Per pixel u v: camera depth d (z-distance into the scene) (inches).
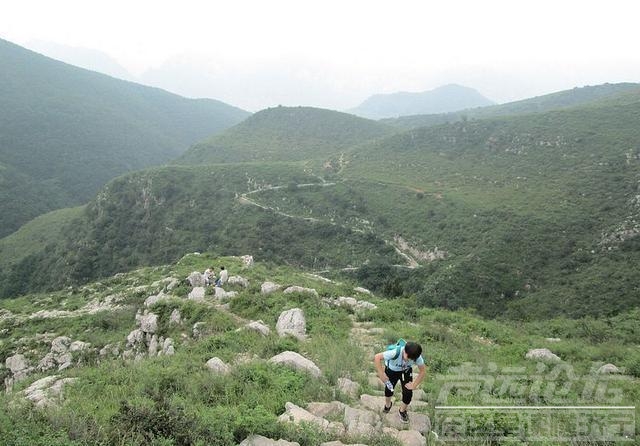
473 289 2304.4
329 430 289.6
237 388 353.4
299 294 804.6
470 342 645.9
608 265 2217.0
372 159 5433.1
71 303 1472.7
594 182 3208.7
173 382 369.4
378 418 315.3
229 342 538.9
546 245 2571.4
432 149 5319.9
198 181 4628.4
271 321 700.7
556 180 3528.5
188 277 1122.7
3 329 1284.4
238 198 4298.7
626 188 2925.7
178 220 4138.8
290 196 4281.5
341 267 3193.9
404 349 307.3
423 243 3181.6
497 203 3334.2
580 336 797.9
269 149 7278.5
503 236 2721.5
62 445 225.5
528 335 756.6
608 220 2632.9
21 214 5999.0
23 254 4200.3
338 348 498.6
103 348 910.4
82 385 409.4
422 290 2426.2
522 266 2448.3
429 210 3558.1
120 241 4151.1
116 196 4471.0
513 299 2242.9
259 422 273.4
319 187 4434.1
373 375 426.6
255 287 906.1
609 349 605.9
